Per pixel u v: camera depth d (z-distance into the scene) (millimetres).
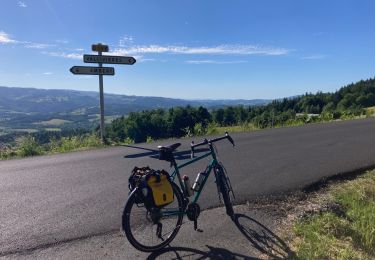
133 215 5289
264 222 5477
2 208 6059
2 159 11195
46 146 13469
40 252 4551
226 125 21859
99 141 14133
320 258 4449
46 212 5867
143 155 10594
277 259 4422
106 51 14008
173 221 5449
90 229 5207
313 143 12477
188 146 11844
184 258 4445
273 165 8953
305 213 5738
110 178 7918
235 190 6910
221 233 5098
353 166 8672
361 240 4930
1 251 4559
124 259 4402
